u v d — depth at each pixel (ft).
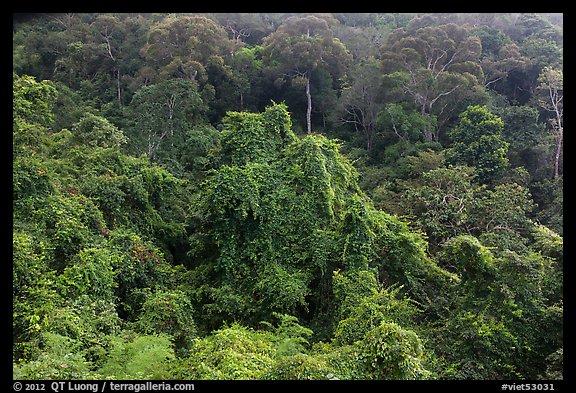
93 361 35.96
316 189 54.19
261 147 59.36
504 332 40.81
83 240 46.85
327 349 38.11
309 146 56.03
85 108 101.09
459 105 99.96
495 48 121.49
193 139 89.45
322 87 117.70
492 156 75.92
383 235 53.57
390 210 73.97
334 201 56.08
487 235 59.36
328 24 132.67
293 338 40.91
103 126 72.18
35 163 46.98
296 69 116.16
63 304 39.11
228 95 117.91
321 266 49.78
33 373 28.27
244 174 53.47
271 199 53.88
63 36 124.36
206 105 104.47
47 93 53.98
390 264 53.47
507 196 65.77
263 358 35.12
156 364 34.45
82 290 41.39
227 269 51.55
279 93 124.57
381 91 103.50
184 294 49.98
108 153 63.72
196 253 58.59
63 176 56.34
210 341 38.37
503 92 116.06
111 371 34.04
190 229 71.87
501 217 64.03
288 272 50.88
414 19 122.62
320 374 31.24
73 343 34.47
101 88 117.70
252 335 41.04
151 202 67.82
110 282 45.16
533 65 109.81
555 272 46.75
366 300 43.04
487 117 79.66
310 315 52.60
